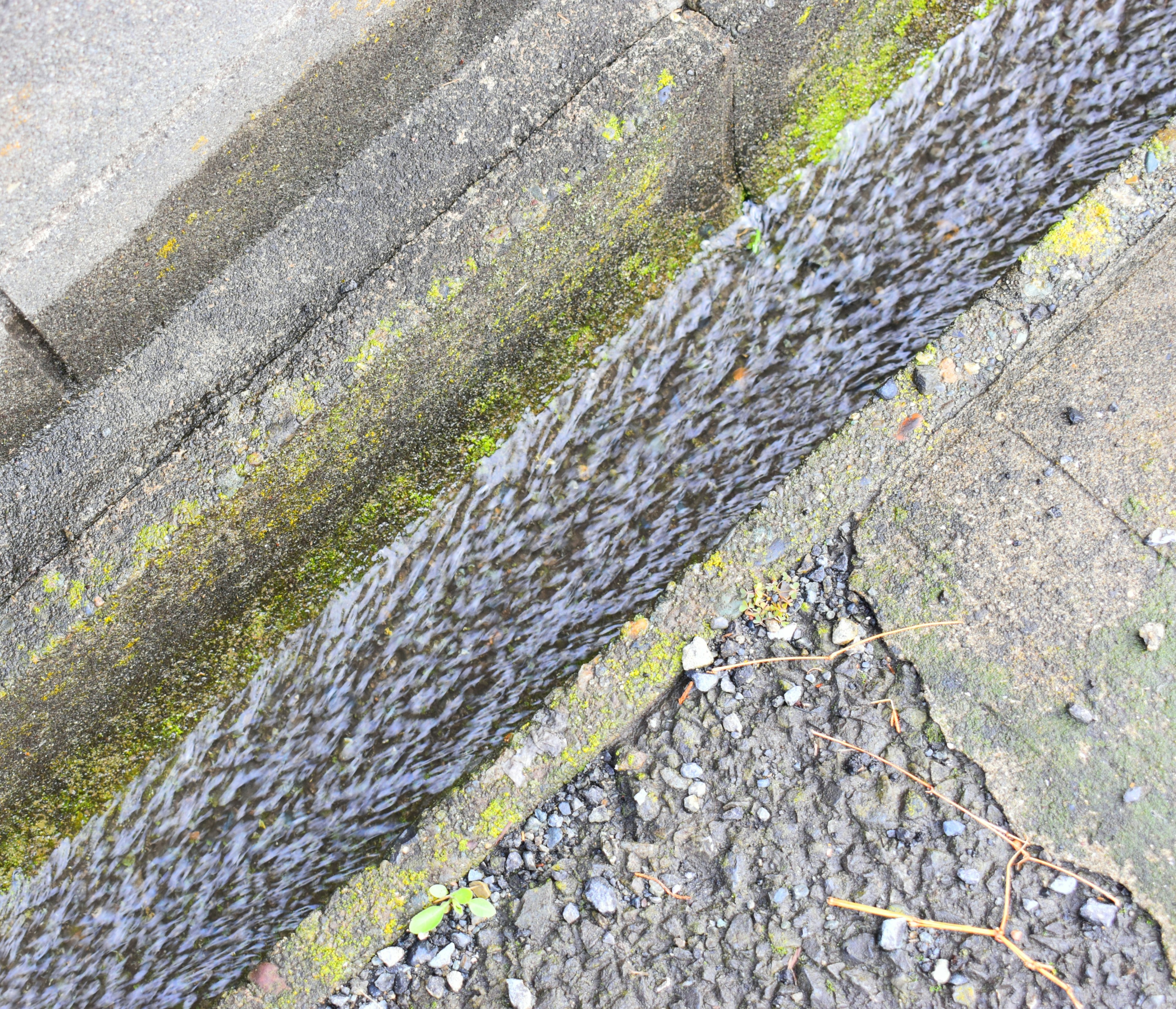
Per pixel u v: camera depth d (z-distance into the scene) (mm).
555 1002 1175
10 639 1106
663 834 1212
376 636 1219
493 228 1149
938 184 1285
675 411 1259
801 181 1250
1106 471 1223
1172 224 1279
